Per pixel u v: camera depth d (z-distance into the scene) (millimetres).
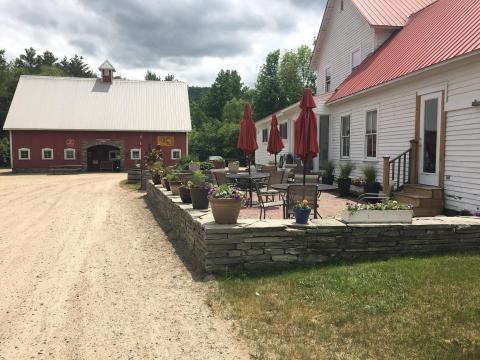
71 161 31703
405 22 14766
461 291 4336
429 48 9906
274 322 3928
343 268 5133
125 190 16969
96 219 10031
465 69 8172
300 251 5426
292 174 12648
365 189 11617
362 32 15969
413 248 5699
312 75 51125
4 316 4305
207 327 3941
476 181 7898
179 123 33219
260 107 50156
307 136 7438
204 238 5309
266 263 5363
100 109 33344
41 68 63500
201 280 5199
